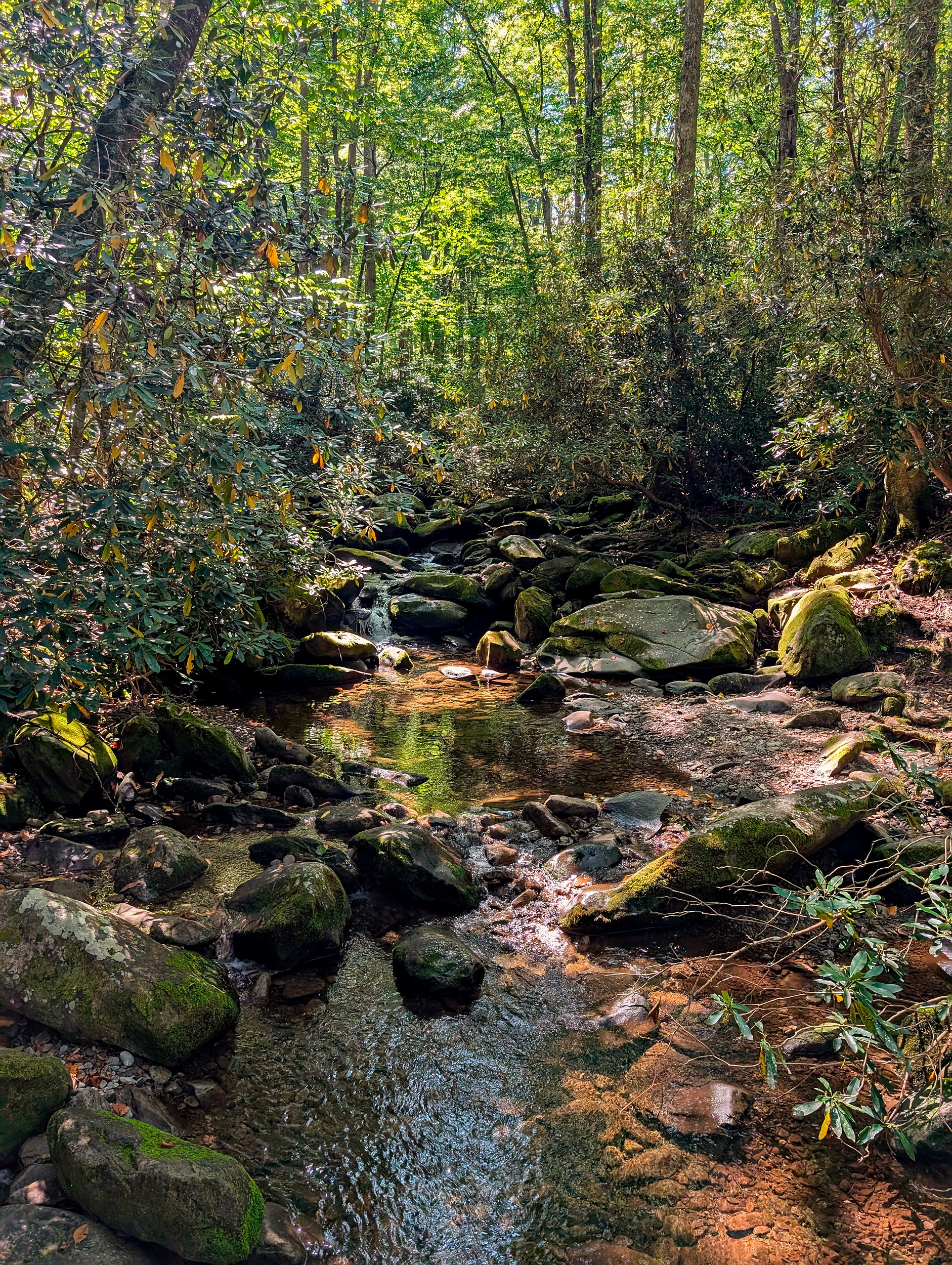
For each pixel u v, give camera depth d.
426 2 21.19
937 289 6.32
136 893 4.61
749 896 4.74
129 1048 3.40
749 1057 3.62
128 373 3.38
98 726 6.48
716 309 11.51
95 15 3.70
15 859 4.90
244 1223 2.64
